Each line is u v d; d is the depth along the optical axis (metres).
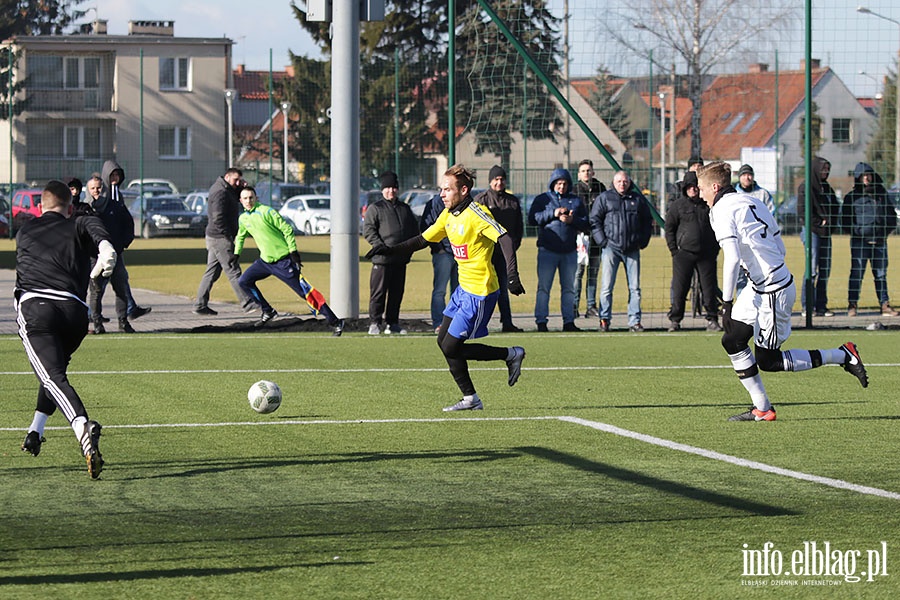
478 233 15.10
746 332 14.85
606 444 13.51
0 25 115.88
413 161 68.62
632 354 22.00
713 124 89.19
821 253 29.33
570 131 59.16
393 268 25.02
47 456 12.76
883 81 33.03
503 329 25.94
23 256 11.86
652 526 9.93
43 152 90.38
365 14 26.86
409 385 18.11
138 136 92.31
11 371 19.38
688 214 25.80
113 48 91.12
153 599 8.02
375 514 10.32
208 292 28.98
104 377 18.75
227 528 9.84
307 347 22.84
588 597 8.12
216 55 93.56
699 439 13.80
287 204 77.19
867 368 20.27
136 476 11.79
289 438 13.81
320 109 78.94
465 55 43.34
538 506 10.61
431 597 8.09
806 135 27.86
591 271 29.55
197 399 16.67
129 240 25.22
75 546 9.27
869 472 12.02
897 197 33.41
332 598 8.05
